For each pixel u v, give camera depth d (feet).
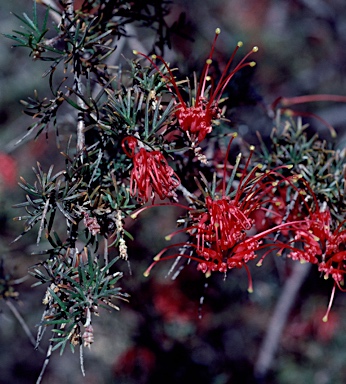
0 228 2.21
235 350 2.64
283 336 2.76
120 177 1.60
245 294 2.54
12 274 1.84
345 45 3.45
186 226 1.56
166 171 1.53
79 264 1.52
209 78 1.57
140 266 2.27
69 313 1.49
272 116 1.90
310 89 3.45
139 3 1.71
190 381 2.46
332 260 1.59
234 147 1.82
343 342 2.72
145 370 2.52
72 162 1.53
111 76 1.66
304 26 3.49
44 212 1.50
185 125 1.56
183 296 2.40
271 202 1.67
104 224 1.54
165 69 1.61
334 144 1.75
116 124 1.54
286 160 1.68
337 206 1.64
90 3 1.63
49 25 2.32
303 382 2.67
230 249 1.55
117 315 2.43
